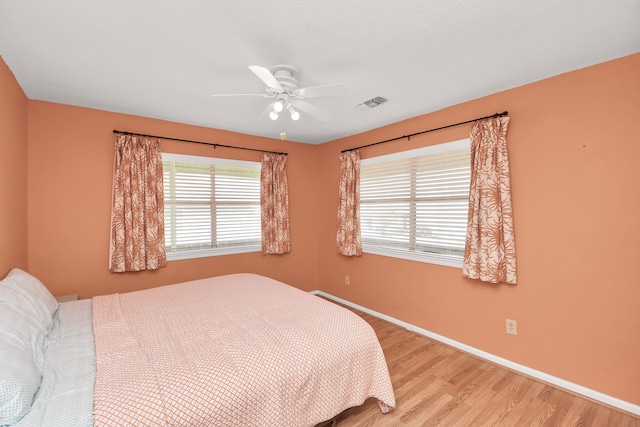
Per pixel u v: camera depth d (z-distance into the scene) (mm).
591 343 2176
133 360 1456
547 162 2354
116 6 1465
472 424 1915
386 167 3707
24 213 2584
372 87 2510
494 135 2564
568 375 2285
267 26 1647
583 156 2184
